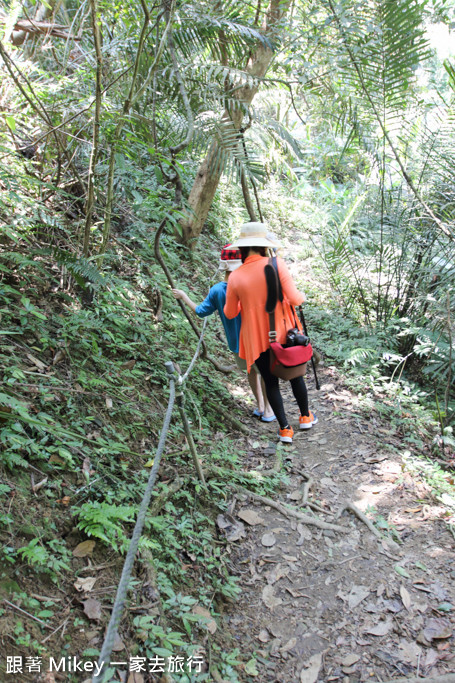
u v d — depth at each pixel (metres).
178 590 2.63
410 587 2.90
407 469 3.89
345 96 5.76
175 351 4.57
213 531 3.16
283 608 2.78
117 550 2.44
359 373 5.46
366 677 2.42
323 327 6.59
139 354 4.07
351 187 11.60
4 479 2.43
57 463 2.69
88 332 3.77
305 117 11.55
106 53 4.45
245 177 5.23
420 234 5.77
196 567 2.81
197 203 6.52
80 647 2.07
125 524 2.69
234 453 3.96
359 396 5.00
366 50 5.28
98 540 2.48
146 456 3.27
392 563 3.08
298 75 5.35
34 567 2.21
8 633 1.94
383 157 5.88
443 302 4.96
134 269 5.07
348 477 3.86
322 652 2.55
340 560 3.10
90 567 2.38
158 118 4.98
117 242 5.20
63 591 2.23
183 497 3.17
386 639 2.61
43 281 3.83
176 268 5.94
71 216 4.57
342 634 2.64
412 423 4.60
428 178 5.87
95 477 2.77
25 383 2.92
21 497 2.42
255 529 3.29
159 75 4.50
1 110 3.89
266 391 4.18
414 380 5.77
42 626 2.05
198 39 4.76
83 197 4.44
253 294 3.83
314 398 5.09
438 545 3.20
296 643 2.59
